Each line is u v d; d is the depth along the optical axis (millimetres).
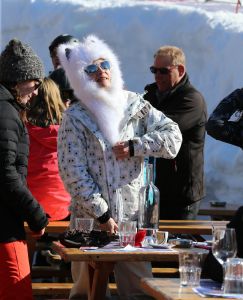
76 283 9992
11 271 8312
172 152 9812
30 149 11242
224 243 7020
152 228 9391
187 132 11742
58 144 9812
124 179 9680
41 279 13234
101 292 8656
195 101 11750
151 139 9703
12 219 8383
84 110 9789
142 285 7414
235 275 6668
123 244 8781
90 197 9406
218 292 6754
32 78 8664
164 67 11742
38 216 8461
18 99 8641
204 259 7676
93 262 8820
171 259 8359
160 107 11844
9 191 8289
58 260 12141
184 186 11766
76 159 9570
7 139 8281
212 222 11273
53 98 11344
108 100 9766
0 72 8672
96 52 9867
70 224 9789
